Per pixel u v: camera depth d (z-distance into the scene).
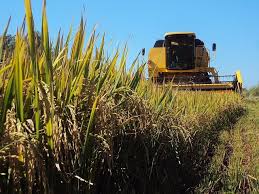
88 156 4.08
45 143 3.58
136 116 4.76
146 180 5.46
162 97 6.20
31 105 3.51
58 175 3.71
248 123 15.88
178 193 6.29
